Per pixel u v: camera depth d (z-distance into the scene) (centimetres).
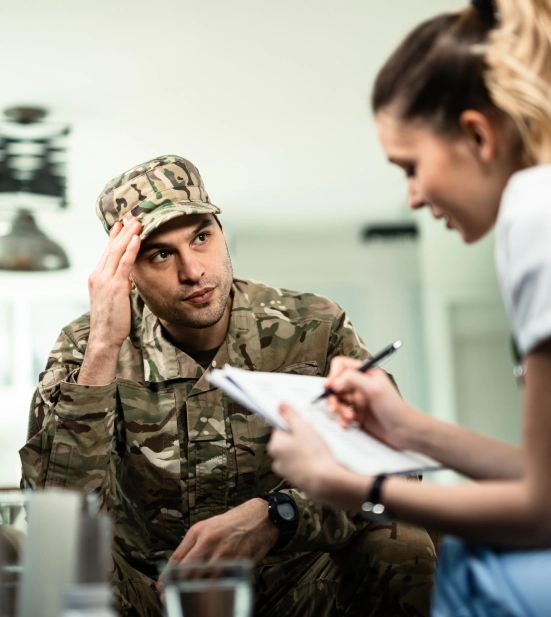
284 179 620
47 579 90
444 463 118
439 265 690
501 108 104
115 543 182
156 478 177
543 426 95
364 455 112
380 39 414
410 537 171
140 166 184
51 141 502
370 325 775
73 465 167
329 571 177
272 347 185
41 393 177
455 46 108
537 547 100
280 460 109
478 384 748
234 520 157
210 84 459
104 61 427
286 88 469
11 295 757
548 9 107
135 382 181
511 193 99
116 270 173
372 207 696
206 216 175
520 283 96
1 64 426
